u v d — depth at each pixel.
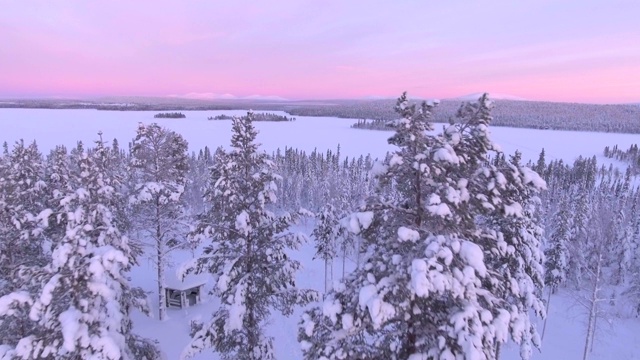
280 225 13.80
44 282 10.07
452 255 6.86
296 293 14.30
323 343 8.09
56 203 18.12
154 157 24.22
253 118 13.57
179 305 29.09
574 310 36.25
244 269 13.88
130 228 23.75
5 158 20.27
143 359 12.48
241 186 13.60
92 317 9.77
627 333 32.62
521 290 15.30
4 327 11.20
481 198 7.74
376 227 8.64
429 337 7.89
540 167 100.12
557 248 34.69
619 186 101.19
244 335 14.31
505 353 26.61
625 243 42.09
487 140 7.60
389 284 7.34
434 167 7.63
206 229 13.15
